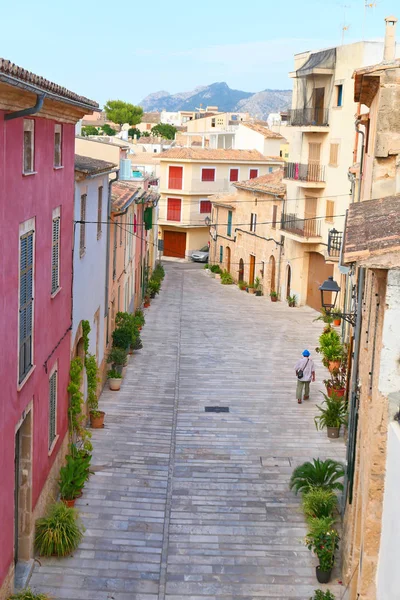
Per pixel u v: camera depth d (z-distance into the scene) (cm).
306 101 3831
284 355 2747
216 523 1384
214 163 6200
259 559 1264
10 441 1021
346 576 1154
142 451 1714
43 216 1203
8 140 948
